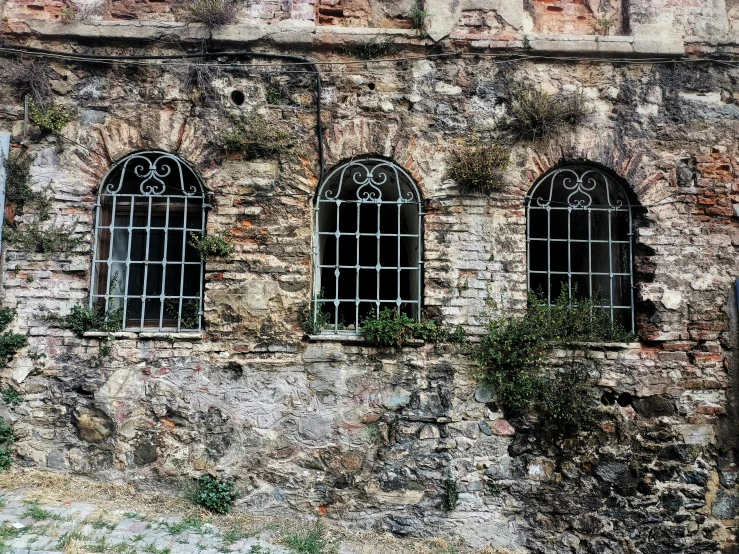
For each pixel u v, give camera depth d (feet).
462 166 16.31
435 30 16.75
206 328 15.90
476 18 16.99
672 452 16.15
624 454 16.03
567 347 16.28
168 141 16.20
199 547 13.33
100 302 16.28
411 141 16.57
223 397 15.74
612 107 17.04
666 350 16.42
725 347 16.55
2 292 15.69
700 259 16.72
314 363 15.92
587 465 16.01
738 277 16.66
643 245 16.69
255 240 16.16
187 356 15.78
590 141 16.79
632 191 16.81
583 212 19.27
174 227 16.62
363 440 15.79
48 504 14.11
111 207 16.48
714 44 17.30
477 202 16.52
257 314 15.94
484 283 16.31
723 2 17.58
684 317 16.53
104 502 14.75
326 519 15.48
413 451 15.78
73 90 16.25
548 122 16.44
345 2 17.58
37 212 15.92
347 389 15.88
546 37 16.89
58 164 16.07
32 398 15.53
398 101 16.70
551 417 15.88
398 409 15.88
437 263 16.30
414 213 17.07
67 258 15.85
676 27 17.39
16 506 13.83
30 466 15.42
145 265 15.99
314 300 16.29
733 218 16.96
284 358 15.88
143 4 16.92
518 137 16.71
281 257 16.15
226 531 14.38
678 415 16.28
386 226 20.53
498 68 16.96
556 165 16.88
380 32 16.61
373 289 20.56
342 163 16.58
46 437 15.49
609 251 16.78
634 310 16.83
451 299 16.22
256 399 15.78
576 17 17.93
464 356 16.12
